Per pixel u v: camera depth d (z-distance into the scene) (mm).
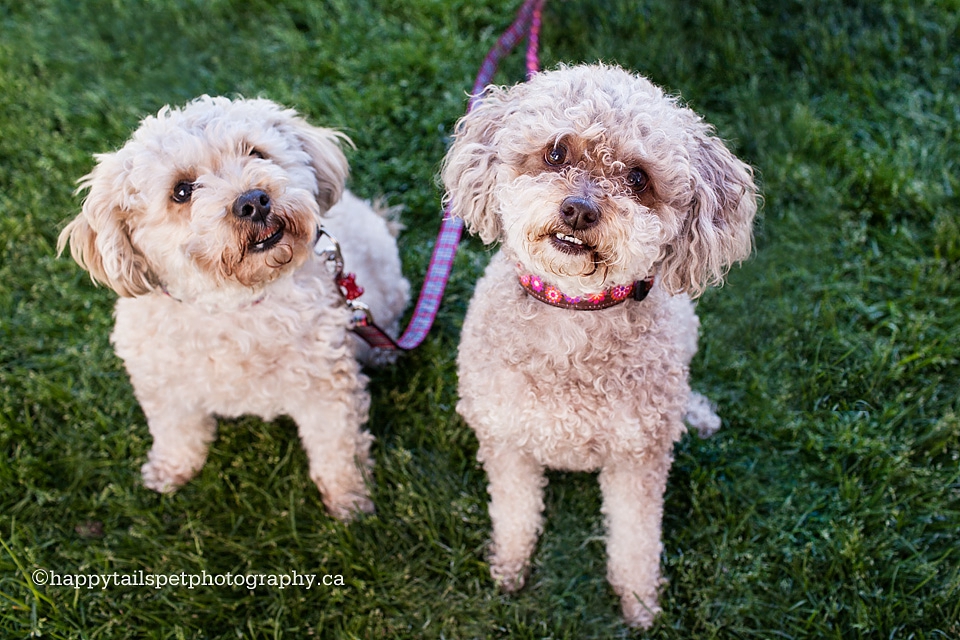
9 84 981
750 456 746
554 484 740
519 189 538
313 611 668
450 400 774
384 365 812
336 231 738
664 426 613
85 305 820
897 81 966
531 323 594
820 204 878
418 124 951
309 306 660
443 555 693
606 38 1000
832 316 804
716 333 816
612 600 681
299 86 991
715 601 663
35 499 716
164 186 594
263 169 605
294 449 755
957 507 699
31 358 792
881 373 769
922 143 923
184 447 725
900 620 638
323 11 1055
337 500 723
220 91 988
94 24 1057
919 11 1022
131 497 715
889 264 841
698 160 557
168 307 646
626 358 594
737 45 1009
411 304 860
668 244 569
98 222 616
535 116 543
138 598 666
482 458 664
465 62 984
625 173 533
